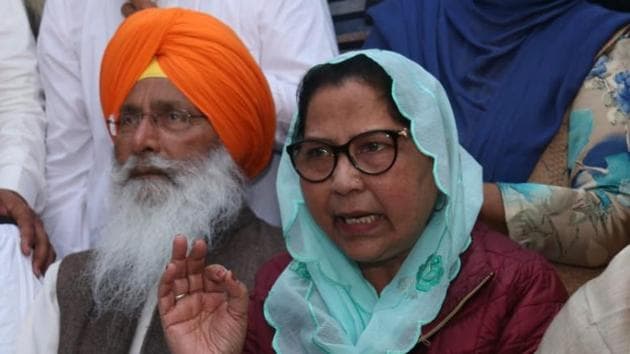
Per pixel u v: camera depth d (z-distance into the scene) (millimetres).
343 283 3004
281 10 4711
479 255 2912
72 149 4980
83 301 3787
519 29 3996
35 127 4957
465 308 2824
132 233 3766
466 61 4156
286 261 3305
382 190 2781
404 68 2873
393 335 2797
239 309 2895
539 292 2820
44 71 5059
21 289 4152
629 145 3467
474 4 4199
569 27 3855
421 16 4422
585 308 2309
